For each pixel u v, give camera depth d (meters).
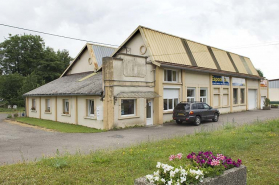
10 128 18.38
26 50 54.50
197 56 25.08
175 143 9.99
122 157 7.63
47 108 24.67
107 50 27.25
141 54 20.62
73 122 20.06
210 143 9.38
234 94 30.78
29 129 17.59
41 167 6.62
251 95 34.75
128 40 21.39
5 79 46.31
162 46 21.27
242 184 4.58
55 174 5.99
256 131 12.29
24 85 32.16
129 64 17.80
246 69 33.66
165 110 20.61
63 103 21.77
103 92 16.42
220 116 24.91
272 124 14.45
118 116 16.98
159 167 4.13
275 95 50.28
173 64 20.45
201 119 19.02
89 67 26.27
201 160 4.67
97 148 10.45
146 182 3.88
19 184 5.33
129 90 17.72
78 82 22.48
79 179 5.71
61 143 11.85
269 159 7.15
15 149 10.51
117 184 5.43
